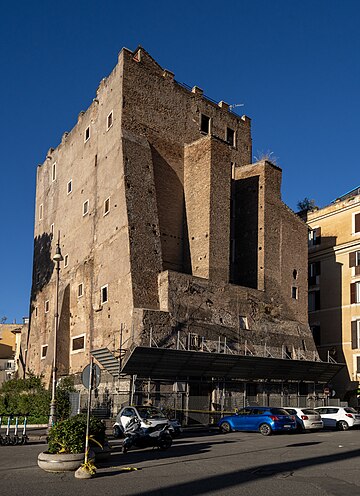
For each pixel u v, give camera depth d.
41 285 55.16
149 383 34.94
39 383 44.34
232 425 30.36
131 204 39.88
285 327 44.97
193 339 37.78
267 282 44.84
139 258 38.56
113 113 44.12
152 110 44.91
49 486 13.43
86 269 44.94
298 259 48.16
